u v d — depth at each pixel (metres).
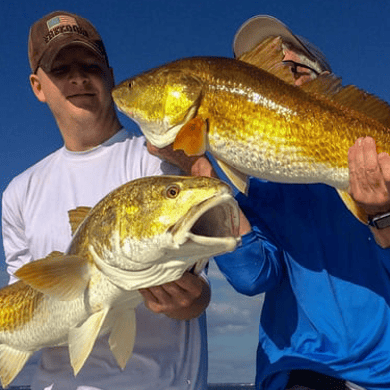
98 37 1.32
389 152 1.06
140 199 0.97
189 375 1.19
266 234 1.25
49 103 1.29
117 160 1.25
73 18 1.31
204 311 1.15
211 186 0.94
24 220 1.27
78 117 1.25
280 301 1.24
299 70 1.25
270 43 1.09
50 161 1.29
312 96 1.07
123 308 1.05
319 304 1.19
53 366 1.18
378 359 1.15
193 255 0.96
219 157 1.07
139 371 1.15
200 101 1.07
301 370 1.19
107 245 0.99
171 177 0.98
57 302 1.07
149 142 1.15
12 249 1.30
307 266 1.21
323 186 1.23
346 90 1.08
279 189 1.27
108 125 1.27
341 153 1.06
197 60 1.09
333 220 1.22
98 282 1.01
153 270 0.98
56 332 1.08
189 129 1.06
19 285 1.14
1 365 1.15
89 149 1.26
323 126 1.06
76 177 1.25
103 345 1.16
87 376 1.16
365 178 1.03
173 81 1.08
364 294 1.17
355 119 1.07
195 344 1.20
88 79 1.26
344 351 1.16
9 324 1.13
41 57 1.29
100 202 1.02
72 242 1.05
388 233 1.09
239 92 1.06
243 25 1.29
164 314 1.16
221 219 0.95
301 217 1.24
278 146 1.05
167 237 0.95
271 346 1.23
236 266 1.20
